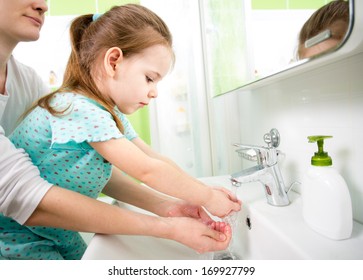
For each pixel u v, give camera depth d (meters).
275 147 0.53
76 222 0.39
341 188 0.37
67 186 0.52
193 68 1.07
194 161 1.10
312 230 0.41
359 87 0.40
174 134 1.09
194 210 0.53
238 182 0.52
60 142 0.41
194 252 0.51
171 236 0.42
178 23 1.05
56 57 1.09
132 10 0.53
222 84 0.83
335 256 0.34
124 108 0.54
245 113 0.88
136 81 0.49
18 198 0.37
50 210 0.38
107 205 0.42
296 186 0.59
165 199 0.58
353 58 0.41
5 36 0.56
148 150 0.67
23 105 0.71
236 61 0.70
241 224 0.57
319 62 0.37
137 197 0.58
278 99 0.65
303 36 0.38
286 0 0.43
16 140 0.52
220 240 0.44
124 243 0.44
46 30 1.08
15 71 0.70
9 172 0.37
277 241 0.41
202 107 1.05
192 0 1.03
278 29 0.46
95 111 0.43
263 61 0.53
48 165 0.50
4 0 0.51
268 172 0.52
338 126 0.45
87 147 0.46
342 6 0.28
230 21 0.74
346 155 0.44
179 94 1.07
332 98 0.46
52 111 0.45
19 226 0.53
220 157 1.07
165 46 0.52
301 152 0.56
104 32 0.51
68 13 1.08
